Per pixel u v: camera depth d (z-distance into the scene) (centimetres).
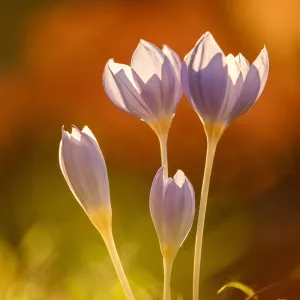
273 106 175
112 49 180
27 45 188
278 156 172
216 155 175
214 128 90
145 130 176
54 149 178
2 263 124
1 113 181
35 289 120
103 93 180
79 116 179
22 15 189
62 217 152
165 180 90
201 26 181
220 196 165
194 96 90
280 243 145
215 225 149
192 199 90
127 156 175
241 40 184
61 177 168
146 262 136
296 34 180
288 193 165
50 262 126
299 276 108
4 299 119
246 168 172
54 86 182
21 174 172
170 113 92
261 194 167
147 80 91
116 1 181
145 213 153
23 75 186
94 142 91
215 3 183
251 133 175
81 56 181
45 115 181
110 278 118
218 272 133
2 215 159
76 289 118
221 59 89
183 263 130
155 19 181
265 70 90
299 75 178
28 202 161
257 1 181
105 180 92
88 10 184
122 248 123
